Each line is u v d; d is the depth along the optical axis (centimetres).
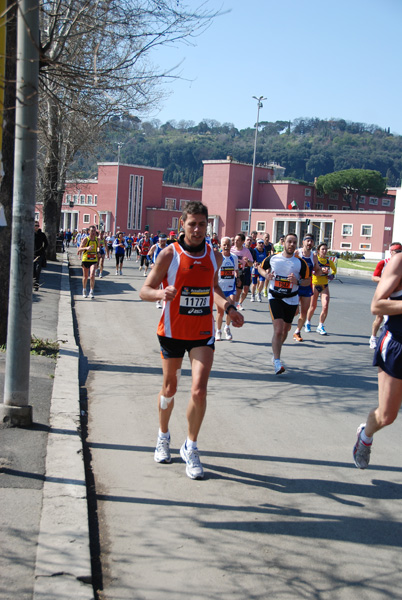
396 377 427
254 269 1872
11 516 373
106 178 8269
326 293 1259
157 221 8438
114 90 760
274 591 330
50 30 636
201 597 322
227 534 388
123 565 349
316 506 435
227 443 559
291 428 612
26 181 508
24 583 309
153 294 441
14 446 486
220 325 1131
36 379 707
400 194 4388
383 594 331
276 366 839
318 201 8225
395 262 411
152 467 493
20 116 505
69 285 2005
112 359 907
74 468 453
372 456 545
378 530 403
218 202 7356
